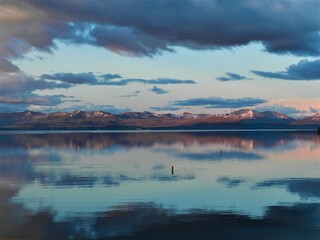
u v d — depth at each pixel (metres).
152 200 40.06
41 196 42.34
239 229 30.20
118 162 79.50
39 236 28.84
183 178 55.72
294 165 72.62
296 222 31.94
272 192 44.25
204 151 109.94
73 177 57.22
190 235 28.94
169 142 166.62
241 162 77.88
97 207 37.03
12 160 84.94
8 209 36.38
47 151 113.50
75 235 29.06
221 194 43.12
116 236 28.77
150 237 28.61
